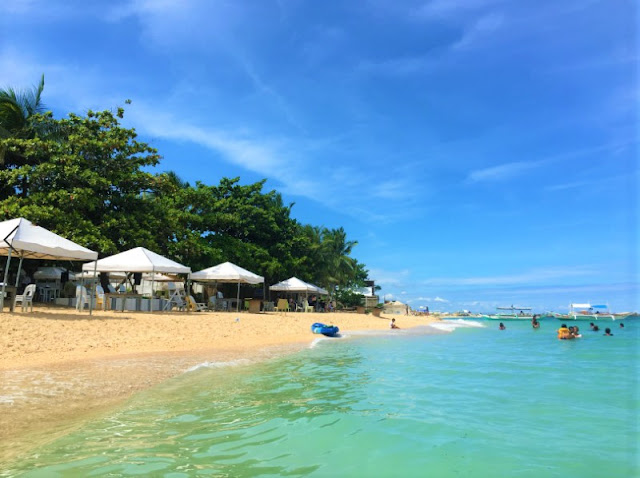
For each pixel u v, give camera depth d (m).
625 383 8.12
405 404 6.31
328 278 48.12
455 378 8.71
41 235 13.92
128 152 24.86
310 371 9.27
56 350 9.48
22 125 25.55
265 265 35.09
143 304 20.14
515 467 3.83
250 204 38.19
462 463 3.91
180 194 30.34
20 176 21.66
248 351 12.09
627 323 64.12
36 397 5.88
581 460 4.01
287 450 4.22
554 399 6.72
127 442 4.34
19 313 13.63
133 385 7.00
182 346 11.98
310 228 48.91
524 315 83.44
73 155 22.36
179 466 3.71
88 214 22.67
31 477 3.39
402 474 3.64
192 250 26.67
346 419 5.40
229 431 4.81
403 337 20.27
